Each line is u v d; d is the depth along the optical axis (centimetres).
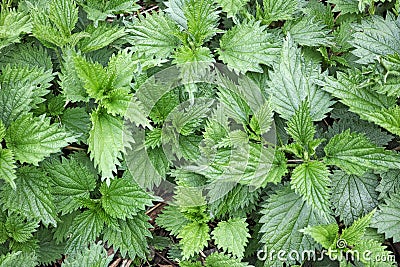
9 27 80
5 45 80
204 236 81
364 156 79
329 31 86
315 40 86
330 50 89
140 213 81
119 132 78
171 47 83
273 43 82
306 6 90
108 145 77
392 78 81
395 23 84
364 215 80
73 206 80
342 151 79
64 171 80
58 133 76
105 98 78
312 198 77
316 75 82
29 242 80
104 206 80
